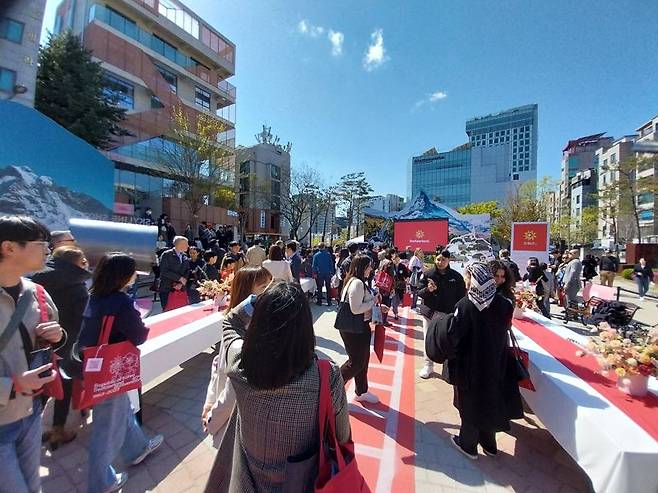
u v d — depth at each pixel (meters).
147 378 2.84
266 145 39.41
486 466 2.59
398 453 2.74
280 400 1.07
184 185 22.53
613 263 12.96
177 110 25.16
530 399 2.79
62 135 9.84
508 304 2.54
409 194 99.88
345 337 3.41
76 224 4.58
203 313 4.41
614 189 28.97
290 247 7.53
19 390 1.38
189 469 2.47
